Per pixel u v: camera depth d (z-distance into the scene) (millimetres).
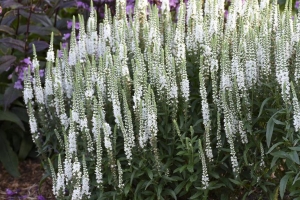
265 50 1217
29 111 1371
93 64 1321
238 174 1207
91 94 1279
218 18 1403
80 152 1310
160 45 1344
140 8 1410
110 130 1236
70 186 1258
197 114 1292
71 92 1375
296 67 1175
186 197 1323
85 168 1216
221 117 1252
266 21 1323
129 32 1393
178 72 1262
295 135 1177
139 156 1245
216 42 1286
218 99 1236
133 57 1366
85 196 1235
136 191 1234
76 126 1295
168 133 1266
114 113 1240
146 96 1190
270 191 1235
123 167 1272
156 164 1214
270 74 1231
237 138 1232
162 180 1244
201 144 1231
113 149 1246
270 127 1151
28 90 1384
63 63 1415
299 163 1114
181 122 1244
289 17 1252
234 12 1354
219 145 1218
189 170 1197
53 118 1384
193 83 1315
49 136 1373
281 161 1237
